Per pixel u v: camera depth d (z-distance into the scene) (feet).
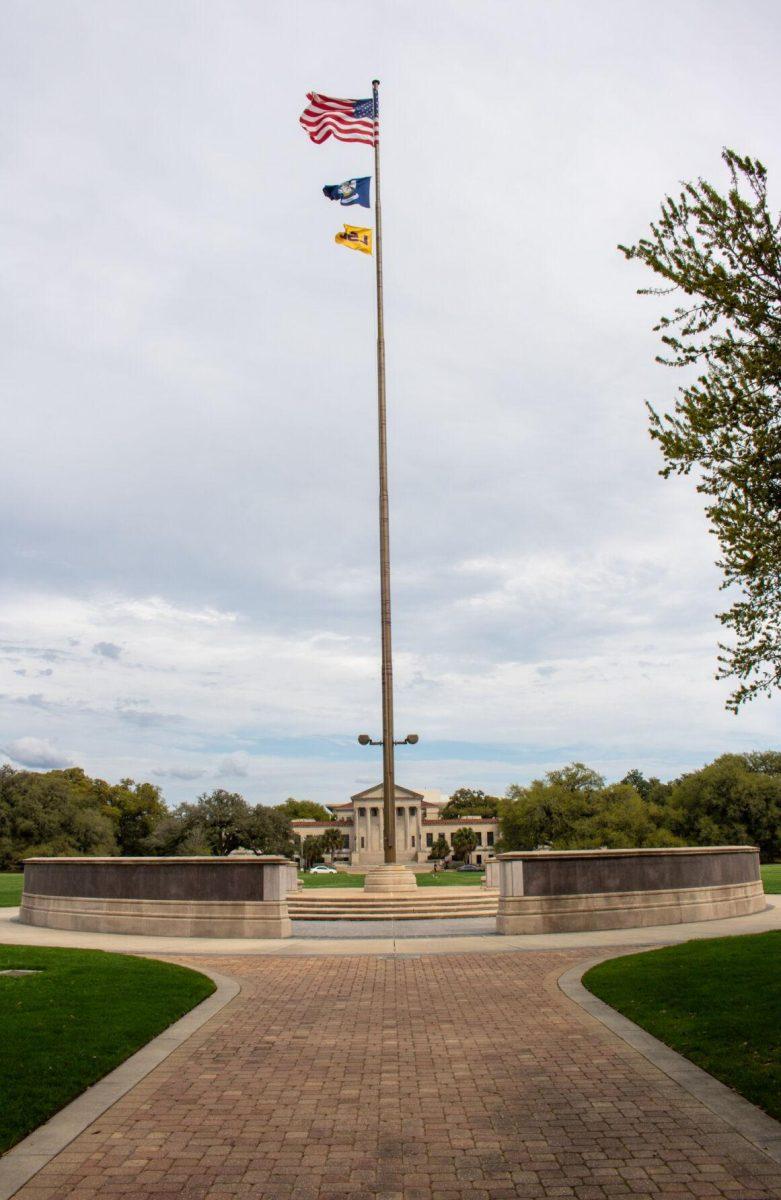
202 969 49.03
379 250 102.73
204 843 268.41
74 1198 18.69
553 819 264.11
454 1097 25.49
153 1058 29.84
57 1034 31.58
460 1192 18.93
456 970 47.96
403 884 86.69
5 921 78.07
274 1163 20.63
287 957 53.47
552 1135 22.22
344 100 104.94
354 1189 19.15
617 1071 27.73
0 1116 23.03
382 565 96.53
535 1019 35.50
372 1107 24.68
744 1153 20.77
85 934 67.15
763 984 37.42
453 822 463.01
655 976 41.39
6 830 264.31
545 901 64.54
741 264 29.94
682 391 31.19
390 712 92.89
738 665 31.27
